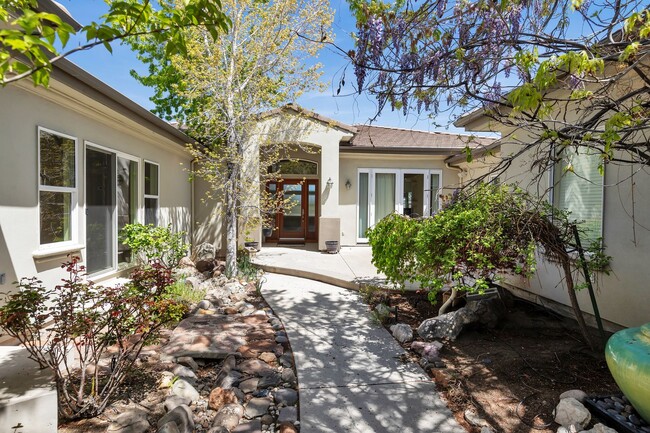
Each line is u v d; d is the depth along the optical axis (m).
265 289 8.00
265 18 9.08
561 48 3.12
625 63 3.09
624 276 4.76
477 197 4.80
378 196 13.94
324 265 10.02
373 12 3.62
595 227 5.27
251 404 3.58
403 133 15.27
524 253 4.29
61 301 3.65
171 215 10.42
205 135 10.02
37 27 1.99
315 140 12.55
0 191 4.36
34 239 4.94
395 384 3.89
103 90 5.54
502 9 3.13
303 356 4.57
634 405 2.94
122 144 7.50
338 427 3.16
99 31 2.22
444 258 4.63
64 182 5.66
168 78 15.23
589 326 5.35
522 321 5.51
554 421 3.19
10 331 3.10
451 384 3.82
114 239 7.19
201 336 5.19
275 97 9.58
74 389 3.31
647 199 4.45
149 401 3.59
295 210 14.81
